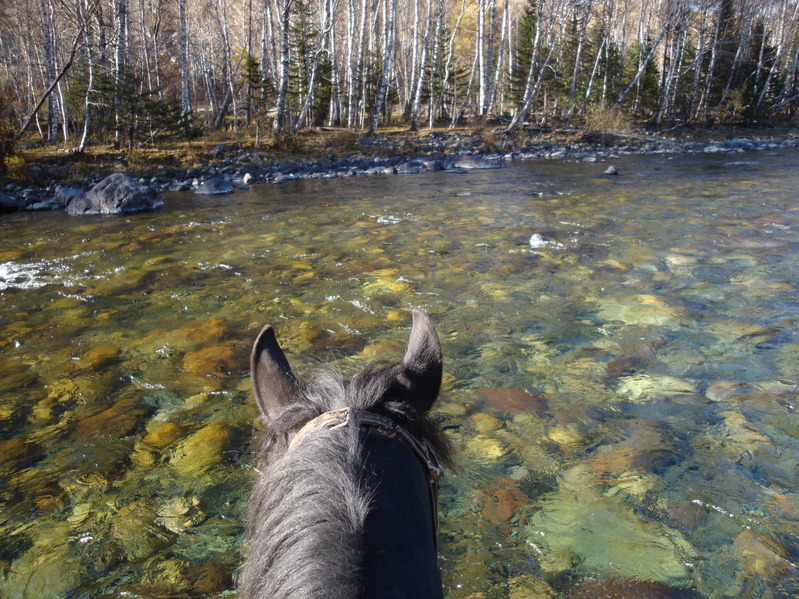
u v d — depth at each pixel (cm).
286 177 1897
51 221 1231
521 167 2142
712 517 295
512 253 824
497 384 445
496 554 271
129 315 611
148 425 395
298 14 3161
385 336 534
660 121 3784
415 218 1127
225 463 348
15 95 3325
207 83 3638
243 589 110
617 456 349
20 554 276
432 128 3303
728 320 562
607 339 525
